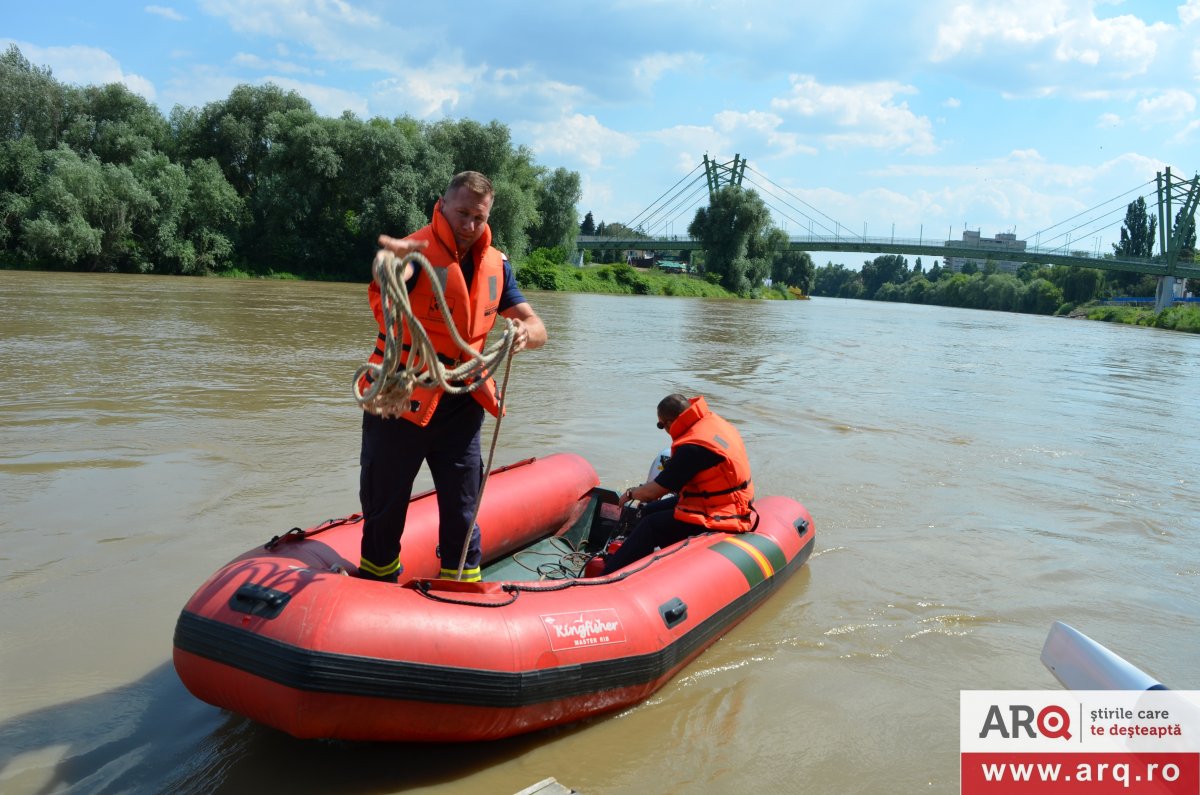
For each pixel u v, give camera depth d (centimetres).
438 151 4575
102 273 3556
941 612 470
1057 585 520
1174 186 8525
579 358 1548
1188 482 819
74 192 3472
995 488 756
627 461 753
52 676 344
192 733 312
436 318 309
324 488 611
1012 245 9275
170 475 627
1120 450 966
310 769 296
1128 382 1766
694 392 1196
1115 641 443
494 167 4756
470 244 312
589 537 523
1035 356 2378
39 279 2878
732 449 455
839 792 304
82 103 4022
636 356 1638
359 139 4281
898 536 604
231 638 280
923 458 862
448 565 342
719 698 367
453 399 322
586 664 325
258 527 525
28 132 3866
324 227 4359
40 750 295
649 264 9156
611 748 325
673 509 460
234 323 1741
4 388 911
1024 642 437
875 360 1922
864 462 830
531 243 5694
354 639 278
